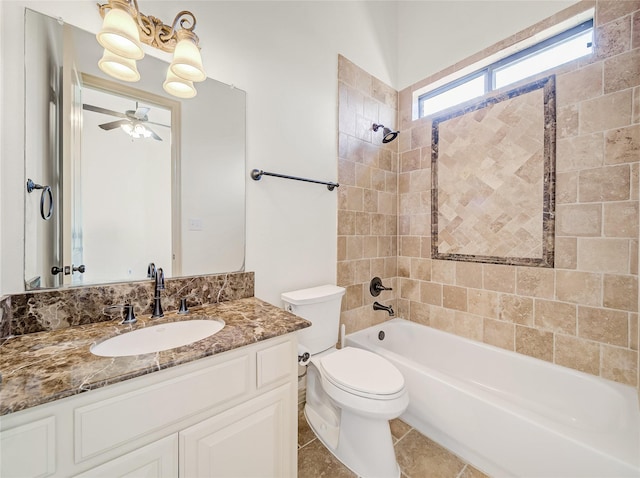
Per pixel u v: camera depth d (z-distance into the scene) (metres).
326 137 1.85
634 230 1.33
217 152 1.38
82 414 0.64
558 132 1.55
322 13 1.82
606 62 1.40
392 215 2.32
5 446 0.57
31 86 0.95
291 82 1.67
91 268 1.07
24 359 0.75
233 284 1.42
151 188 1.21
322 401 1.62
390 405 1.15
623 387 1.35
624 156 1.35
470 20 1.94
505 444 1.19
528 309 1.67
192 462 0.81
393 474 1.21
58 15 1.00
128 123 1.16
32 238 0.95
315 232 1.80
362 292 2.10
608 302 1.41
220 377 0.85
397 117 2.36
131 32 0.92
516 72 1.83
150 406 0.73
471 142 1.90
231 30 1.42
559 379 1.52
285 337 1.02
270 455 0.99
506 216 1.75
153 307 1.15
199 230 1.34
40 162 0.97
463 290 1.97
